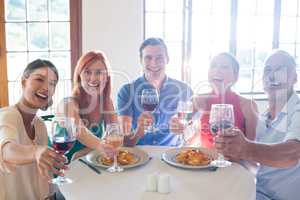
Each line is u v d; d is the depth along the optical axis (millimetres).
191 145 1997
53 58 4367
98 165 1526
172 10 4574
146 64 2488
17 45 4293
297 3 4746
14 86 4309
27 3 4234
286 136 1723
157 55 2475
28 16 4266
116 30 4320
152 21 4562
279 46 4777
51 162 1238
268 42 4746
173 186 1347
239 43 4707
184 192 1292
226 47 4664
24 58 4328
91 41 4309
